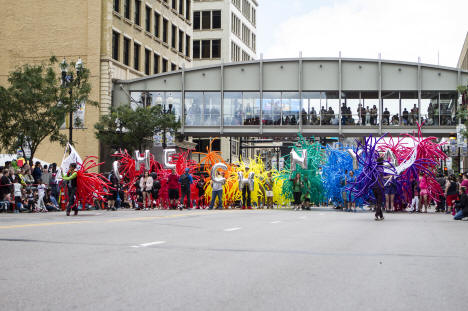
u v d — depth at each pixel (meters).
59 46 51.34
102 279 7.44
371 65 53.09
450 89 52.78
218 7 98.88
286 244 12.24
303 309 5.98
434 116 53.16
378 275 8.32
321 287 7.24
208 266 8.76
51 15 51.47
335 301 6.41
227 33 98.75
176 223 18.38
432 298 6.69
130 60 55.91
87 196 24.22
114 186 30.39
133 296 6.42
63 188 30.03
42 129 35.59
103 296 6.39
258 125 53.75
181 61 69.75
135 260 9.23
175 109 53.69
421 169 32.59
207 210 31.17
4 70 52.06
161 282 7.31
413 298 6.67
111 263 8.85
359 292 6.97
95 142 50.06
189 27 72.50
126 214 25.03
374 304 6.29
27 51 51.78
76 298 6.27
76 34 51.09
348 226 18.69
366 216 26.11
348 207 32.34
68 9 51.22
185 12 71.25
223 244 11.94
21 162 34.66
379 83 52.84
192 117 54.00
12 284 7.03
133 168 34.50
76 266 8.49
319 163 34.91
